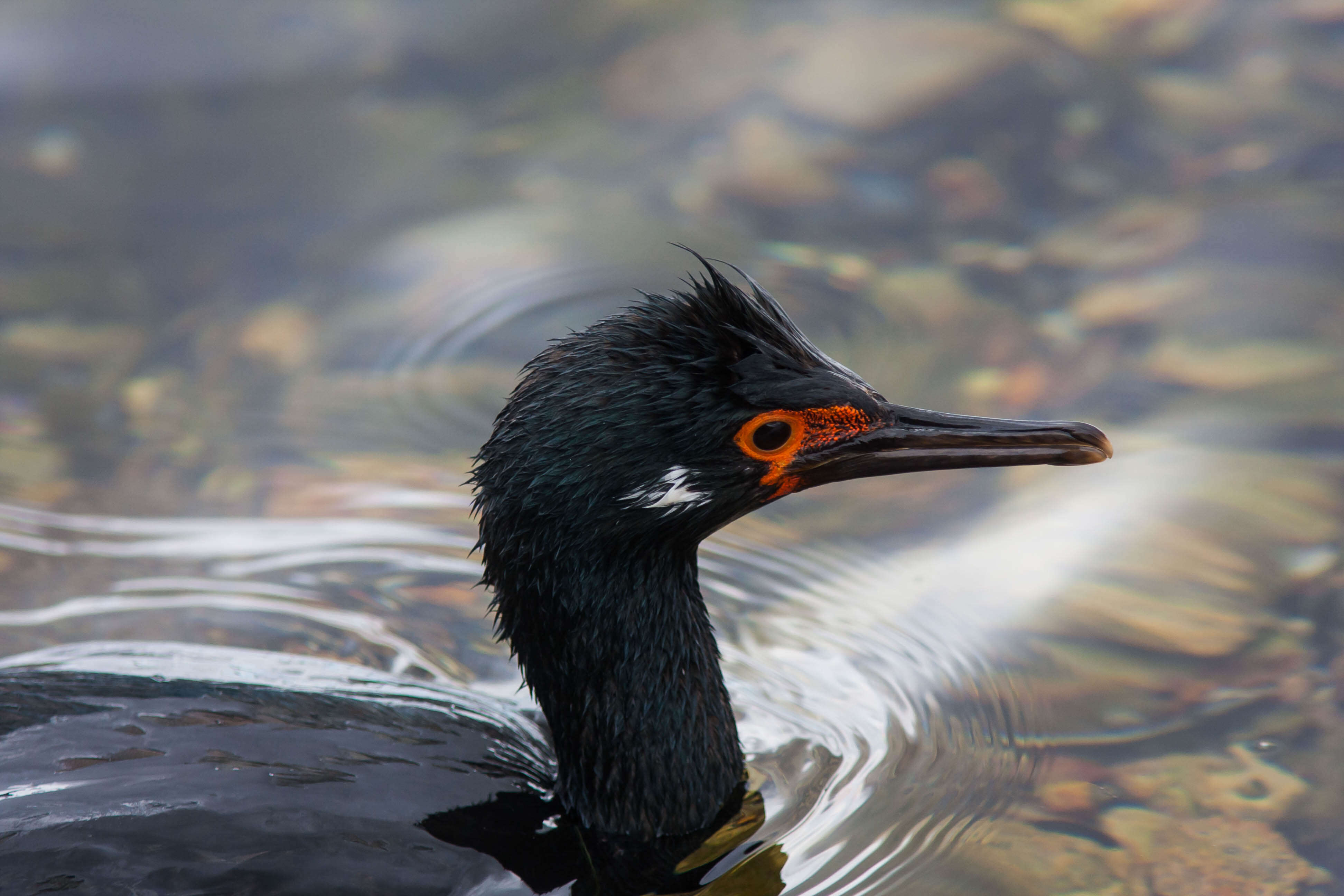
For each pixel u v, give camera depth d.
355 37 15.88
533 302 12.63
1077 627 8.99
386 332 12.41
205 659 8.57
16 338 12.25
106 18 15.83
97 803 6.61
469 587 9.60
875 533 10.13
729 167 14.23
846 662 8.88
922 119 14.67
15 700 7.39
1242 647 8.72
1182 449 10.58
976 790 7.67
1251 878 6.96
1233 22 15.67
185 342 12.31
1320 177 13.56
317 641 8.96
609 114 14.99
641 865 7.16
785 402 6.97
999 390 11.36
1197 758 7.83
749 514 10.48
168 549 9.99
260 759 7.04
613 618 7.19
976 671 8.68
